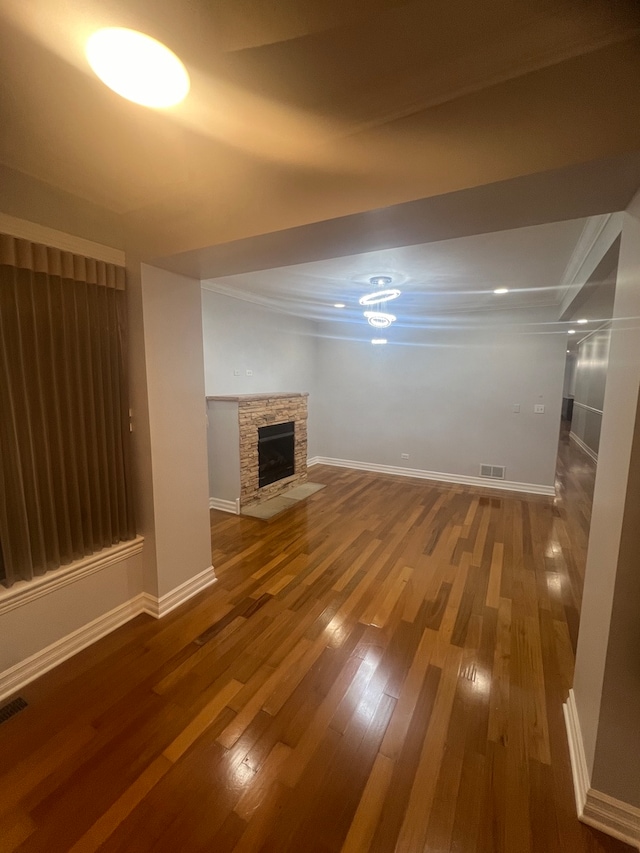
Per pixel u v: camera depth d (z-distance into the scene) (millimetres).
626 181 1158
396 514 4281
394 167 1324
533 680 1938
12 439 1755
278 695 1829
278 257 2043
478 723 1691
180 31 964
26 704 1769
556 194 1261
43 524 1929
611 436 1396
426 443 5688
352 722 1688
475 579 2922
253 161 1555
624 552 1199
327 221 1509
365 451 6180
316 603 2588
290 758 1525
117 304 2186
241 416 4227
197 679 1925
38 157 1539
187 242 1905
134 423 2318
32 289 1770
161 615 2422
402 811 1344
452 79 1135
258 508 4445
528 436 5051
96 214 1996
